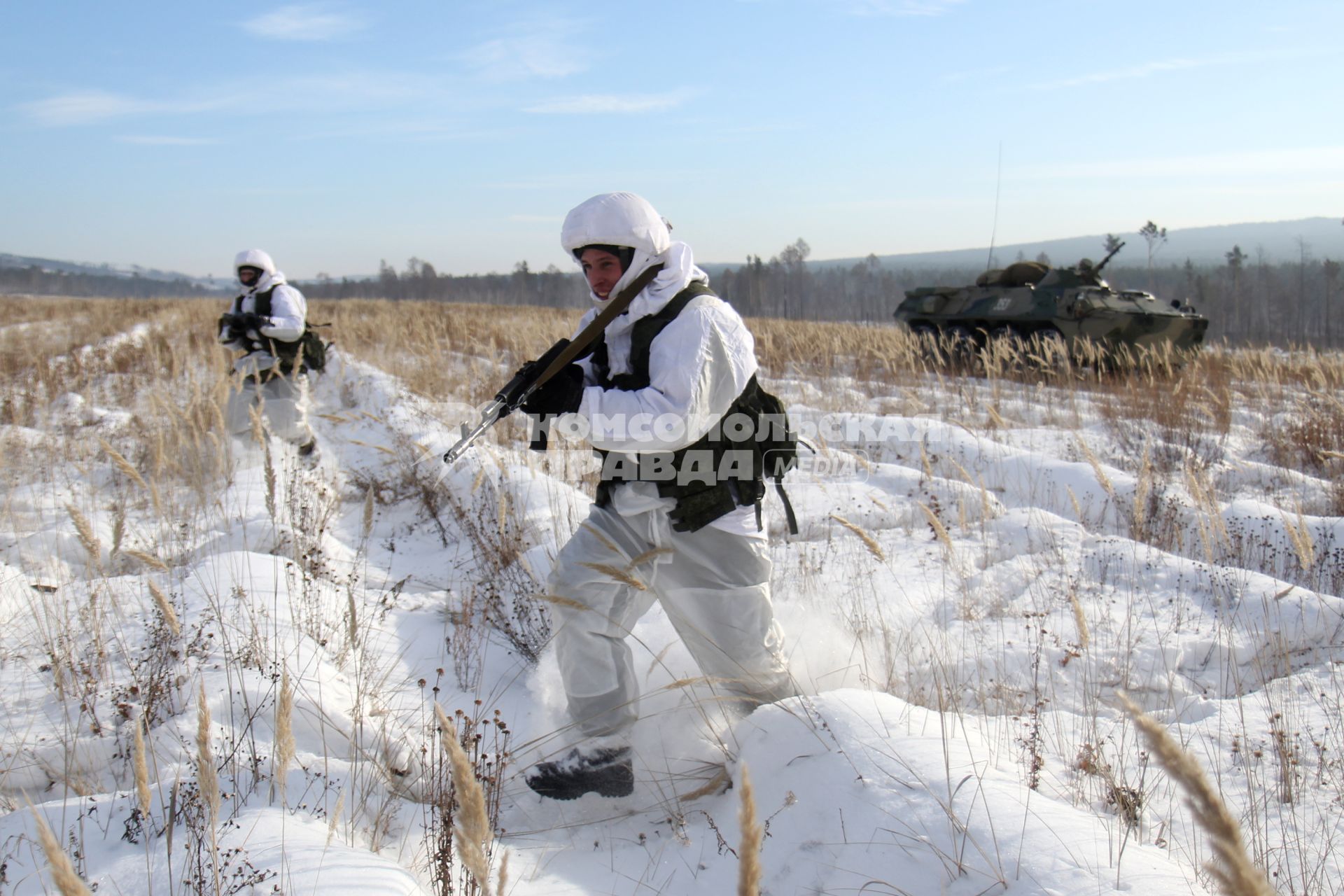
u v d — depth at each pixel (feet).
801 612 14.40
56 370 39.88
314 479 23.08
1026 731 11.02
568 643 10.02
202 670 11.50
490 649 14.26
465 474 22.57
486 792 9.49
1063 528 19.49
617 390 9.61
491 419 9.50
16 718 11.08
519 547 17.07
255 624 12.52
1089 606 15.64
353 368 45.80
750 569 10.33
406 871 7.97
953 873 7.43
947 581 17.19
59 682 11.38
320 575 16.14
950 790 8.19
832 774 8.76
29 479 22.90
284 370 25.70
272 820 8.48
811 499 22.90
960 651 13.91
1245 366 44.09
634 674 10.36
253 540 17.92
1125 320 54.29
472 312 98.99
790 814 8.63
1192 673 13.55
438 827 8.96
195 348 51.21
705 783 10.01
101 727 10.77
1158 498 21.15
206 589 14.39
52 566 16.37
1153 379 40.63
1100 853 7.47
